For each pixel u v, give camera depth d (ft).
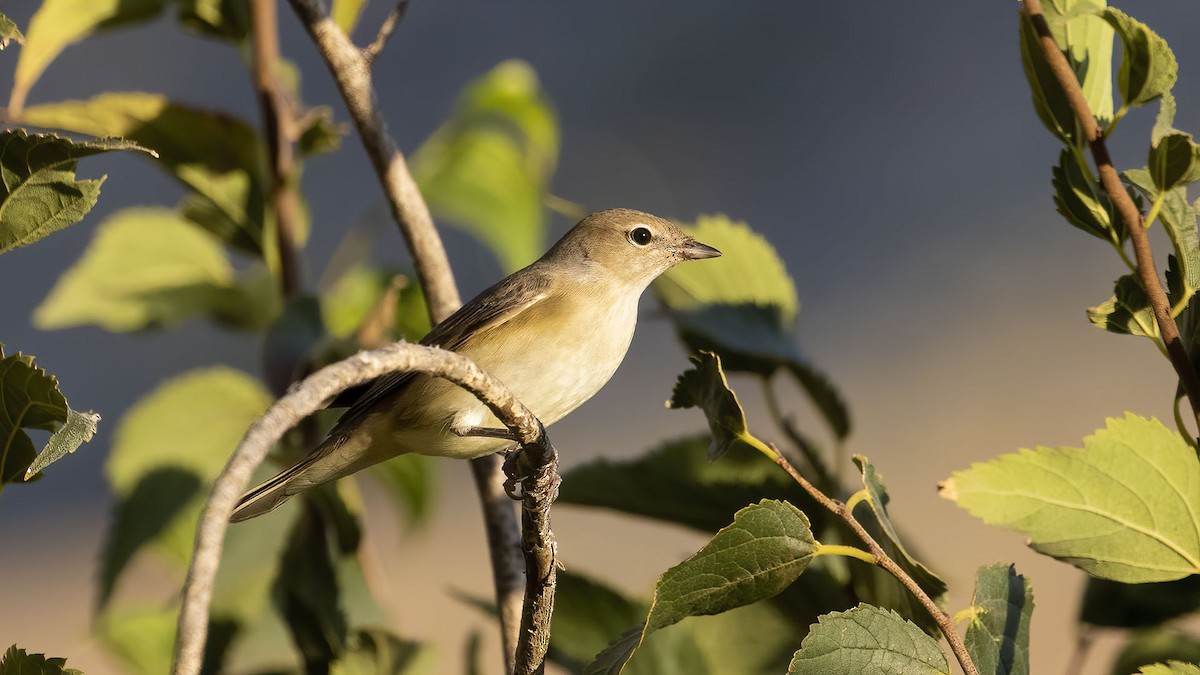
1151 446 20.03
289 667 28.50
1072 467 20.20
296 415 14.99
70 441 18.85
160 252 34.12
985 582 19.83
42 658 18.62
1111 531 19.95
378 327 29.55
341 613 26.21
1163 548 19.88
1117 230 20.35
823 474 24.27
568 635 25.03
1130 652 25.03
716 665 26.32
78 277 33.42
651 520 24.50
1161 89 19.19
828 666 17.99
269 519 29.30
